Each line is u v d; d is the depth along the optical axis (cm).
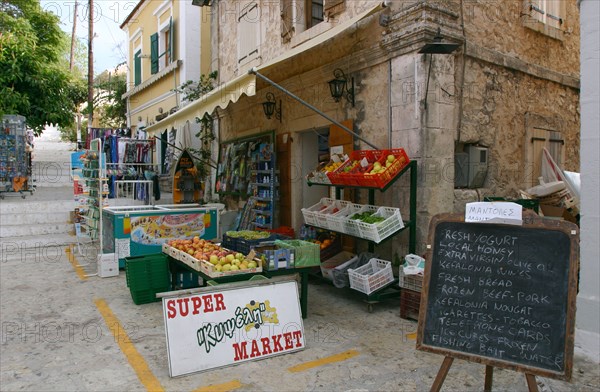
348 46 665
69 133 2683
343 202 618
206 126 1185
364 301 527
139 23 1664
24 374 352
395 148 575
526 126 706
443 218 302
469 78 616
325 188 862
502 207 276
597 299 392
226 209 1089
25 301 543
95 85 2019
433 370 366
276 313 402
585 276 402
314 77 742
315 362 380
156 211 697
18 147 1072
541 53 744
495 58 646
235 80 528
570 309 253
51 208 965
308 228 687
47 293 578
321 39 557
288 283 416
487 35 645
